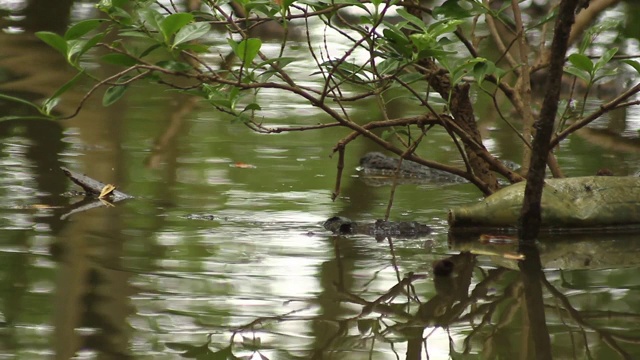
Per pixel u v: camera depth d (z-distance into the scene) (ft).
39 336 17.34
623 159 34.22
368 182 31.68
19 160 32.32
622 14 67.97
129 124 38.91
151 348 16.99
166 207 27.53
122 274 21.09
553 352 17.44
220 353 16.84
